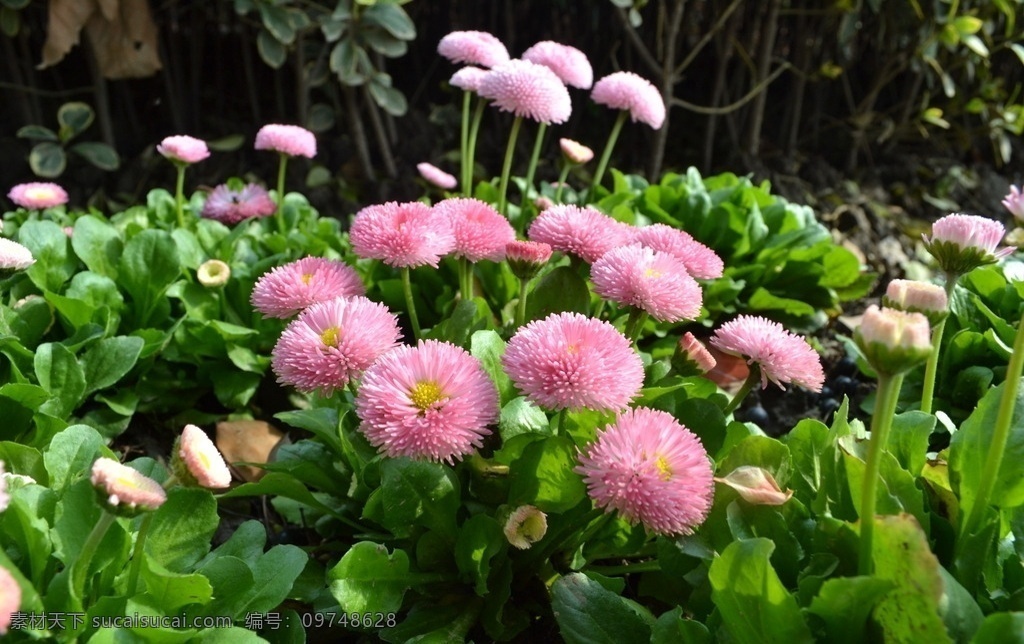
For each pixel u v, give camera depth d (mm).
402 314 501
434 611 301
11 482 274
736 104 802
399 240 341
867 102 864
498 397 288
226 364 470
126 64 697
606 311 474
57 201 566
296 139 534
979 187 875
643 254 327
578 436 306
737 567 231
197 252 500
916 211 845
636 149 846
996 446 251
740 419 496
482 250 366
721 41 812
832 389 531
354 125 751
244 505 412
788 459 289
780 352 307
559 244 358
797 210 623
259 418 473
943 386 446
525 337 275
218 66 804
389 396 268
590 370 262
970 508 269
